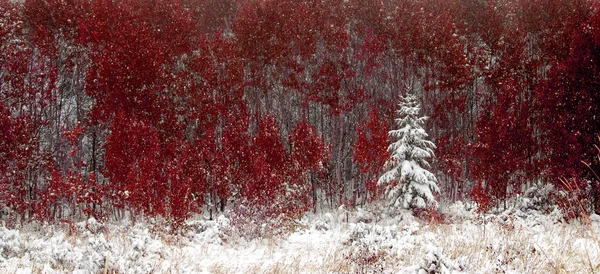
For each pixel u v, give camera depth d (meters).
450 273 4.77
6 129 16.36
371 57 25.45
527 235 7.60
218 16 32.81
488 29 26.61
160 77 22.20
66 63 23.89
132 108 20.45
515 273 4.97
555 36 24.08
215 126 22.88
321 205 22.12
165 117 21.53
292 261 8.27
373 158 18.47
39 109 23.41
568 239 6.64
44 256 7.18
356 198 22.91
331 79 24.25
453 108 24.67
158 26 25.39
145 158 15.98
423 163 17.12
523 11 27.33
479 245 6.93
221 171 18.59
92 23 22.70
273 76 27.14
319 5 27.91
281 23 26.36
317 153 19.11
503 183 17.81
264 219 13.38
